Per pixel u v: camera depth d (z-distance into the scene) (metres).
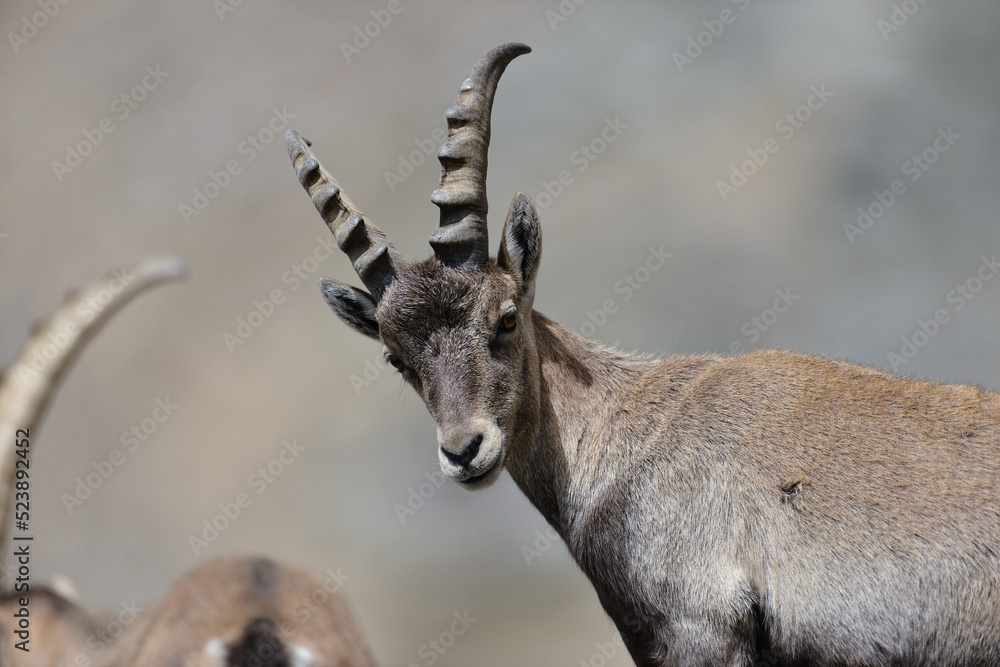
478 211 21.77
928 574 19.41
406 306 21.30
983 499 19.61
